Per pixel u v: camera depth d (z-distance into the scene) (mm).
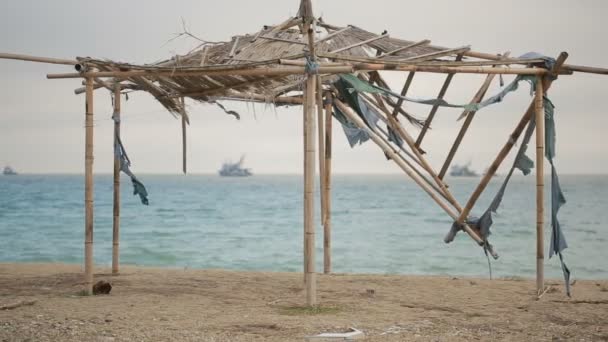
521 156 11172
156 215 48938
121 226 39438
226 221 43719
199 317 8984
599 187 106188
